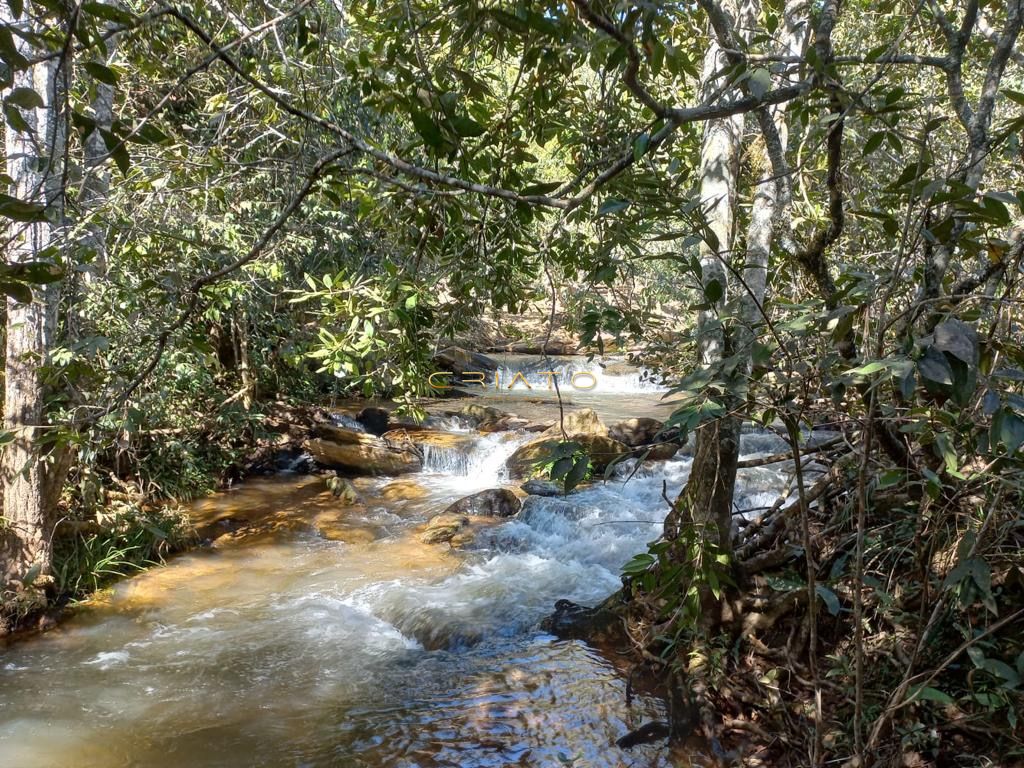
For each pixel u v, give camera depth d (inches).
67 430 90.9
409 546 323.9
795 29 149.4
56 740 186.7
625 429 445.4
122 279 216.8
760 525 190.7
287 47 211.6
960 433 84.3
